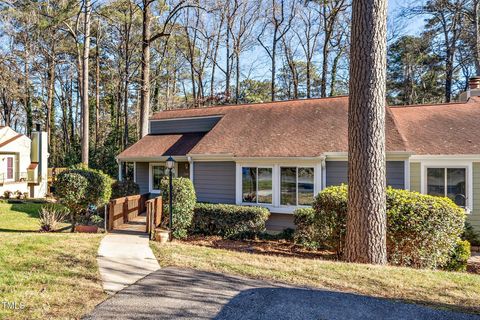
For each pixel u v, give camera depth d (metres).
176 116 16.06
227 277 4.78
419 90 29.14
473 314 3.61
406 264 6.58
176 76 30.66
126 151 15.00
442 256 6.62
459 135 10.01
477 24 18.31
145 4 17.11
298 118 12.39
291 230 9.69
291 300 3.91
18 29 24.48
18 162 20.62
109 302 3.81
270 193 10.48
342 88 28.81
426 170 9.68
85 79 18.09
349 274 5.03
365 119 6.09
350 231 6.24
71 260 5.46
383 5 6.14
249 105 14.92
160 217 9.48
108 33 27.89
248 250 8.16
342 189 7.63
